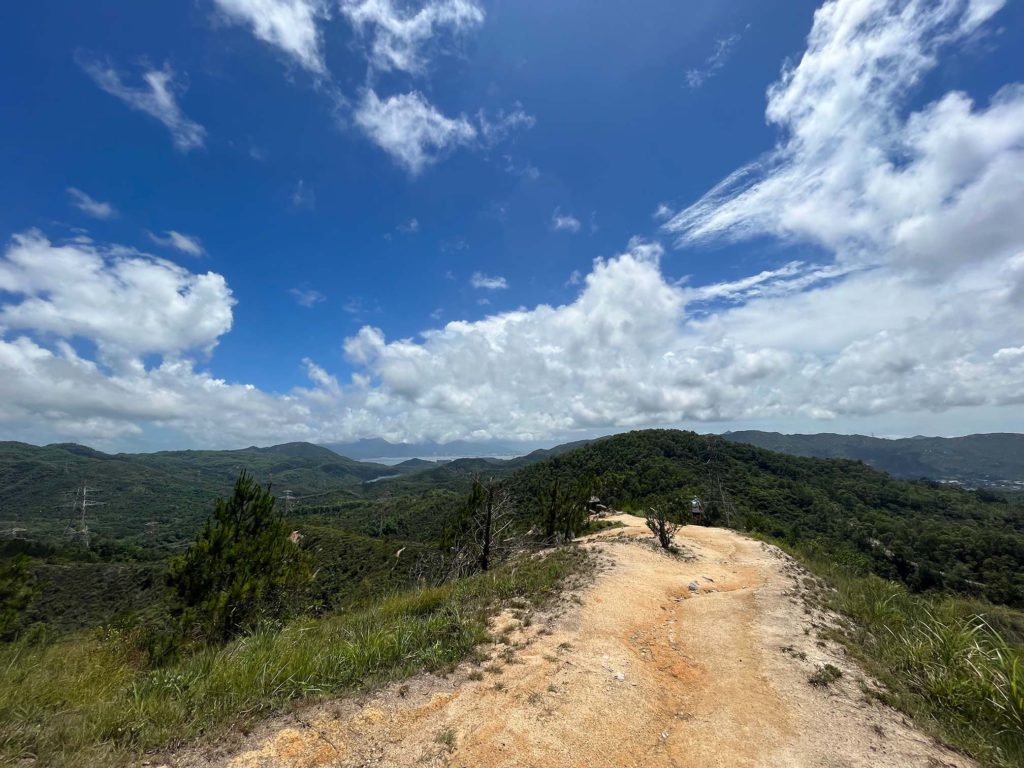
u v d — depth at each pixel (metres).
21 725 4.27
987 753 4.58
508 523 20.59
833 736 4.85
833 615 9.12
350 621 9.05
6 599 9.36
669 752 4.71
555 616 8.31
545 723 4.91
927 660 6.56
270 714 4.84
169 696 5.14
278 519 12.67
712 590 11.41
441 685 5.67
